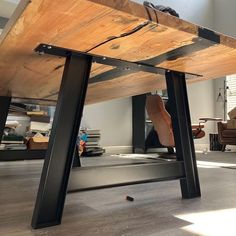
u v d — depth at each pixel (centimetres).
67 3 54
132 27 65
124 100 445
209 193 127
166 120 288
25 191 132
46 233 75
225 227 80
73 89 85
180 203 107
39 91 167
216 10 598
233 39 80
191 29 69
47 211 80
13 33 69
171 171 112
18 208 101
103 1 55
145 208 100
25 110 320
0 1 297
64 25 64
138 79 126
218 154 415
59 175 83
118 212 95
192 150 122
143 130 423
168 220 86
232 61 95
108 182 94
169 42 75
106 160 309
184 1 540
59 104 84
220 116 572
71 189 86
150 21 62
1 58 91
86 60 87
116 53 84
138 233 75
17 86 149
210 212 95
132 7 59
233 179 173
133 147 442
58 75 117
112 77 120
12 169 219
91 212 94
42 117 326
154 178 106
